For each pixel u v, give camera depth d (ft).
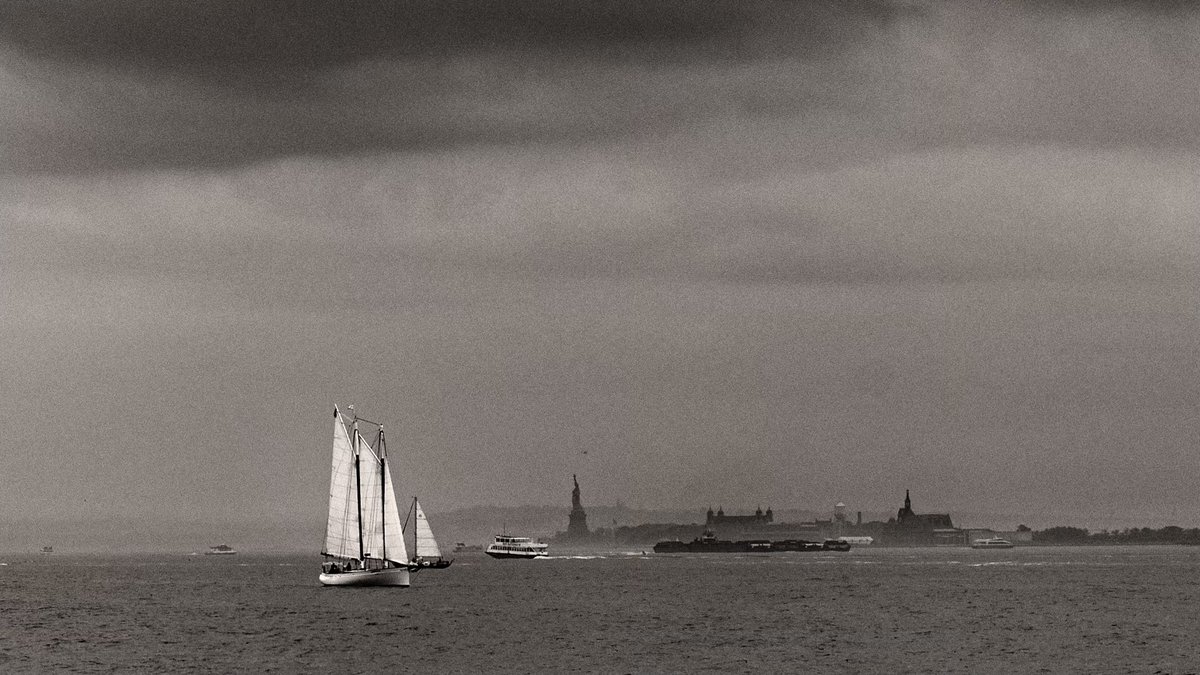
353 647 519.60
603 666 469.57
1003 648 522.47
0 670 460.96
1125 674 452.35
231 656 493.77
